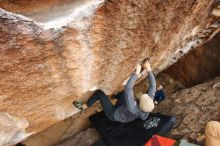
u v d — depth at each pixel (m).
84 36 3.59
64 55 3.65
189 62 7.00
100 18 3.49
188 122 5.81
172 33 4.59
